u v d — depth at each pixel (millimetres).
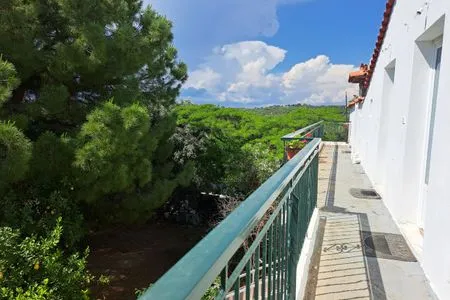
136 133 4934
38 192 5324
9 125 3869
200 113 20172
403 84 4324
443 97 2768
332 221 4430
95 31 4777
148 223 9469
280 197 1930
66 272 4230
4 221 4738
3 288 3600
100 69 5465
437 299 2664
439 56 3705
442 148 2732
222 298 894
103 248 7641
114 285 6078
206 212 9508
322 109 26844
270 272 1656
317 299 2660
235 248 895
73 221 5523
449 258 2520
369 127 7605
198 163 9477
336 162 9844
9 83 3822
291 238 2254
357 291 2770
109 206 6730
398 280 2943
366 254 3434
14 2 4434
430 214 2939
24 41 4559
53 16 5051
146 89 7484
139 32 6246
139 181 6234
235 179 9148
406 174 4102
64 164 4914
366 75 7797
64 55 4793
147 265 6961
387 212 4812
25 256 4027
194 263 739
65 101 5203
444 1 2953
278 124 20062
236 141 11648
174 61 8055
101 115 4766
